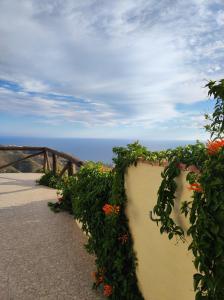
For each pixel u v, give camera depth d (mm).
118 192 2734
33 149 9477
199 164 1743
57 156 8055
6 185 7547
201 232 1629
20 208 5422
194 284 1680
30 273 3107
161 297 2248
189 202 1794
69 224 4617
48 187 7363
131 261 2672
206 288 1636
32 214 5078
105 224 2936
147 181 2363
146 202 2391
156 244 2289
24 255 3514
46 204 5715
